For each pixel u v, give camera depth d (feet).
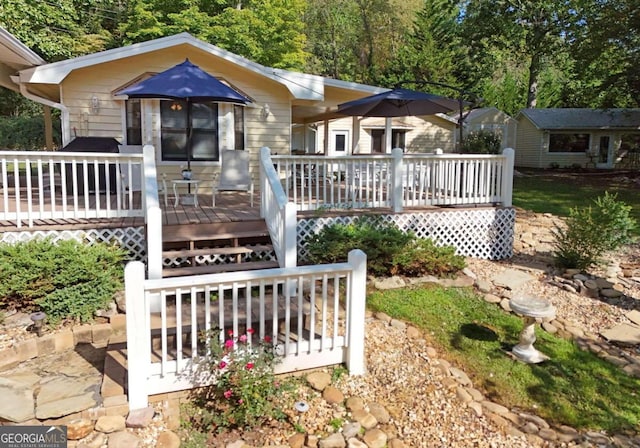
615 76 53.88
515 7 70.64
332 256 18.43
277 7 62.03
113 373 11.47
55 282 13.93
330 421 10.91
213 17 58.03
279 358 11.82
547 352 15.23
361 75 89.04
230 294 16.25
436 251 19.80
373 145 65.57
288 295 11.89
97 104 27.89
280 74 29.37
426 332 15.66
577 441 11.55
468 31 75.15
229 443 10.06
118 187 17.54
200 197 27.22
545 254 24.45
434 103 30.48
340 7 86.17
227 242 18.60
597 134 74.79
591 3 54.60
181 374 10.99
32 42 45.80
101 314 14.26
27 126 67.87
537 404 12.85
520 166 79.77
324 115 43.75
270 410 10.71
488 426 11.69
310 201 21.16
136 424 9.90
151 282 10.30
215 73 30.04
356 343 12.62
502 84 93.76
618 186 49.55
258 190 31.35
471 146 67.56
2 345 12.30
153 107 28.37
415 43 80.69
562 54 76.38
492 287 19.54
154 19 54.70
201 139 29.50
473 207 23.50
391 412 11.59
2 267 13.56
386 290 18.24
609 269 21.45
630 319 17.39
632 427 12.21
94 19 63.41
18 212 16.43
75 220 17.89
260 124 31.24
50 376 11.43
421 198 23.15
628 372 14.42
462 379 13.39
